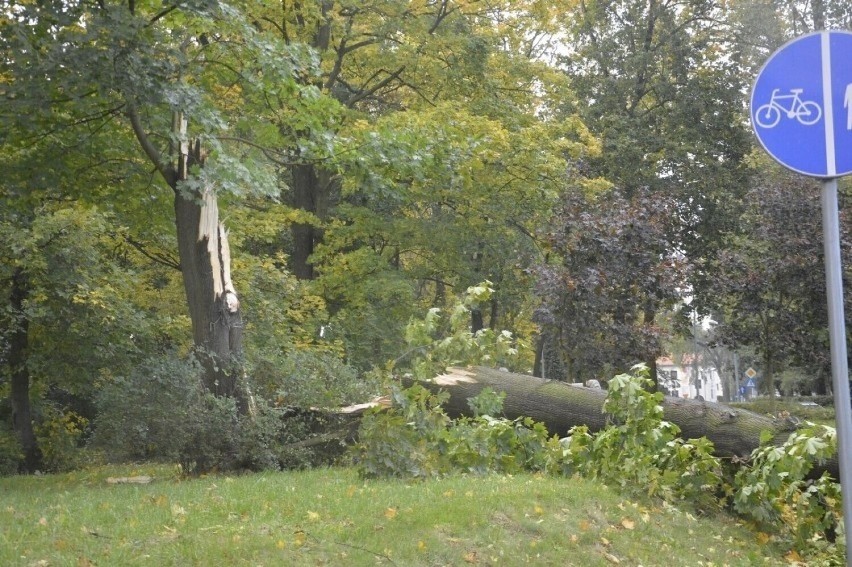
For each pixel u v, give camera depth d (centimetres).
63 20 1088
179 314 2242
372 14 2272
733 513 951
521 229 2377
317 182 2467
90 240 1992
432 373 1016
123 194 1492
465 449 980
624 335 1655
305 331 2158
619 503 858
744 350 3728
